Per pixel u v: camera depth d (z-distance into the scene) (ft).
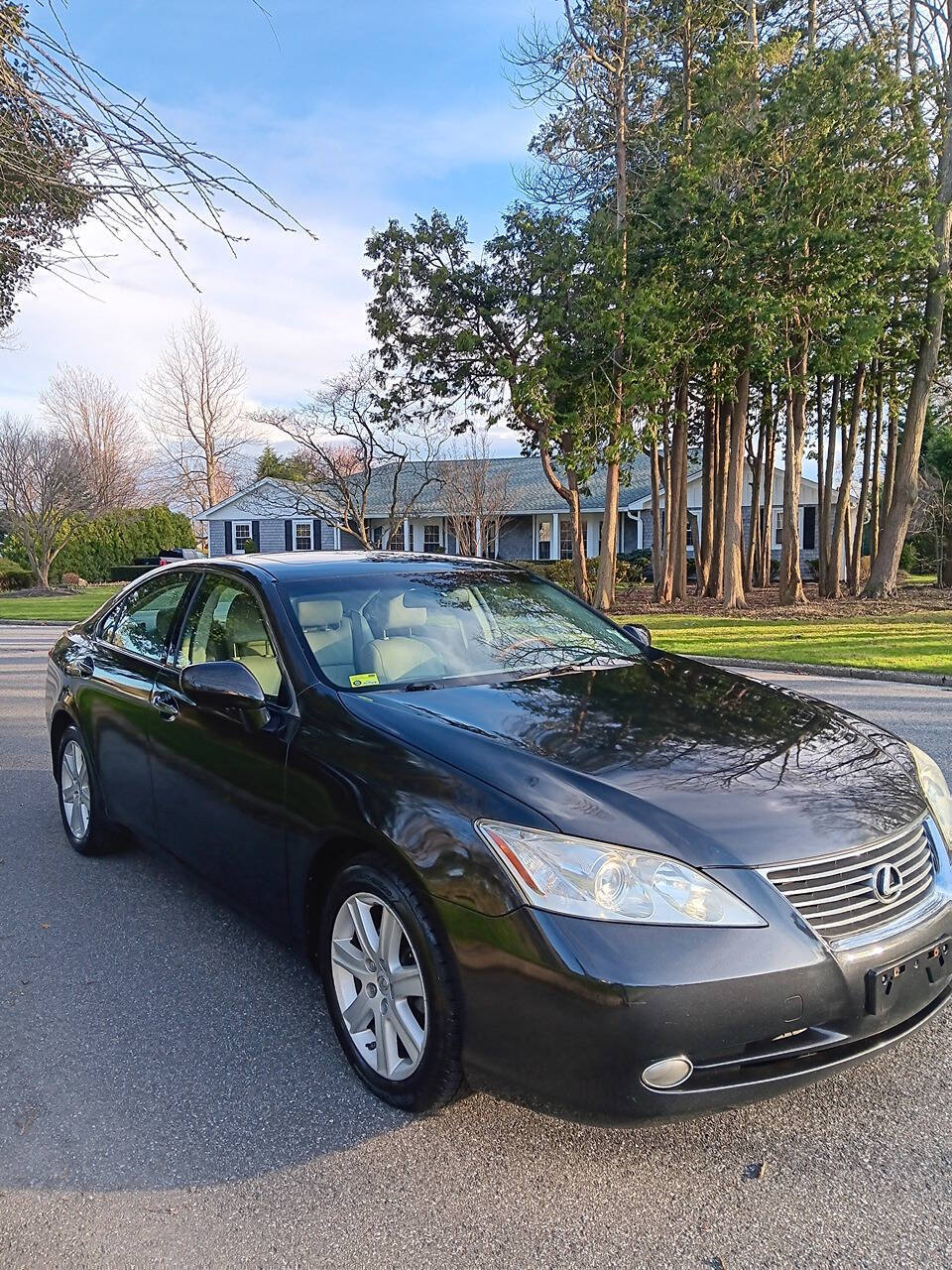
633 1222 7.43
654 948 7.35
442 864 8.21
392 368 69.77
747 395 70.95
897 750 10.52
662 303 60.18
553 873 7.68
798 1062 7.78
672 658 13.73
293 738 10.37
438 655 12.04
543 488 125.18
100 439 129.39
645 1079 7.29
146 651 14.44
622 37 63.41
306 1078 9.55
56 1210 7.67
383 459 90.63
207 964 12.11
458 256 65.62
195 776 12.07
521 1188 7.86
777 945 7.54
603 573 72.95
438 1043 8.30
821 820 8.32
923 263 64.85
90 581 132.05
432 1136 8.58
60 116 10.11
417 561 14.58
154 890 14.74
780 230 58.29
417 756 9.04
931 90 67.62
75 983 11.60
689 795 8.41
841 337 62.85
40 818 18.81
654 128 65.51
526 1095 7.78
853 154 59.06
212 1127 8.75
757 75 63.05
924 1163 8.08
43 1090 9.37
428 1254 7.13
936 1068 9.59
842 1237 7.22
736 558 72.95
